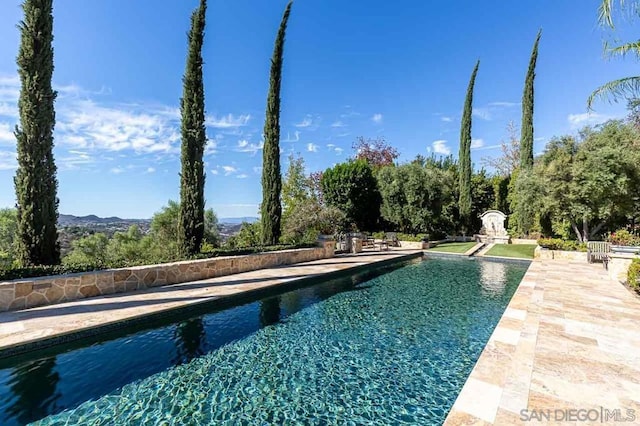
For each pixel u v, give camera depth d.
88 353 4.29
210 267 8.48
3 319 4.69
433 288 8.88
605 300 6.18
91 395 3.31
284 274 9.04
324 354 4.50
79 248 22.80
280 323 5.79
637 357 3.55
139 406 3.14
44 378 3.63
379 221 22.67
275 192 12.84
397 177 21.06
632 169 12.57
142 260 8.27
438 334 5.32
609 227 14.73
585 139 14.30
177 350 4.51
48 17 6.55
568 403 2.62
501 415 2.45
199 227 9.42
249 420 2.96
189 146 9.34
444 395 3.43
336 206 21.11
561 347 3.83
